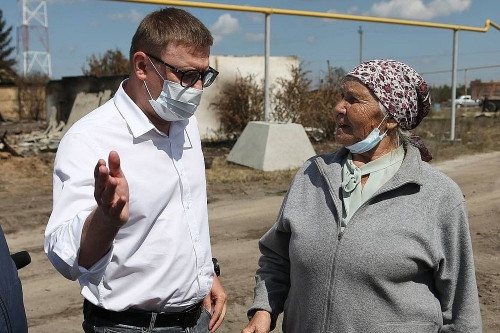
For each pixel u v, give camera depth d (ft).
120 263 7.12
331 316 7.34
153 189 7.30
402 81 7.48
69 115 68.44
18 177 35.88
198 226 7.89
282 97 56.03
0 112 109.60
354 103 7.48
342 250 7.28
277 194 32.83
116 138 7.21
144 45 7.27
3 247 6.19
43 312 15.96
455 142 56.24
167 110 7.38
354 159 7.86
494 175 39.14
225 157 45.68
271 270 8.55
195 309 7.94
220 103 57.62
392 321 7.18
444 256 7.32
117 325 7.29
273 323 8.39
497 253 21.31
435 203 7.30
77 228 5.88
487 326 14.94
